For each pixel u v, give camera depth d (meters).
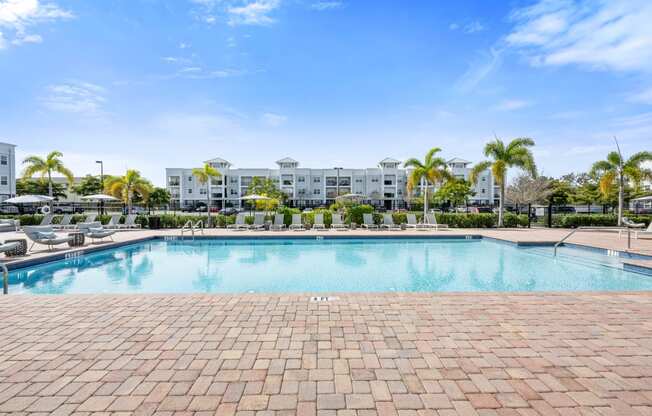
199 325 3.72
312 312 4.17
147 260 10.26
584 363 2.86
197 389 2.43
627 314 4.12
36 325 3.71
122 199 21.66
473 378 2.60
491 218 19.17
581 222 19.53
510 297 4.83
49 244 10.00
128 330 3.57
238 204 55.62
